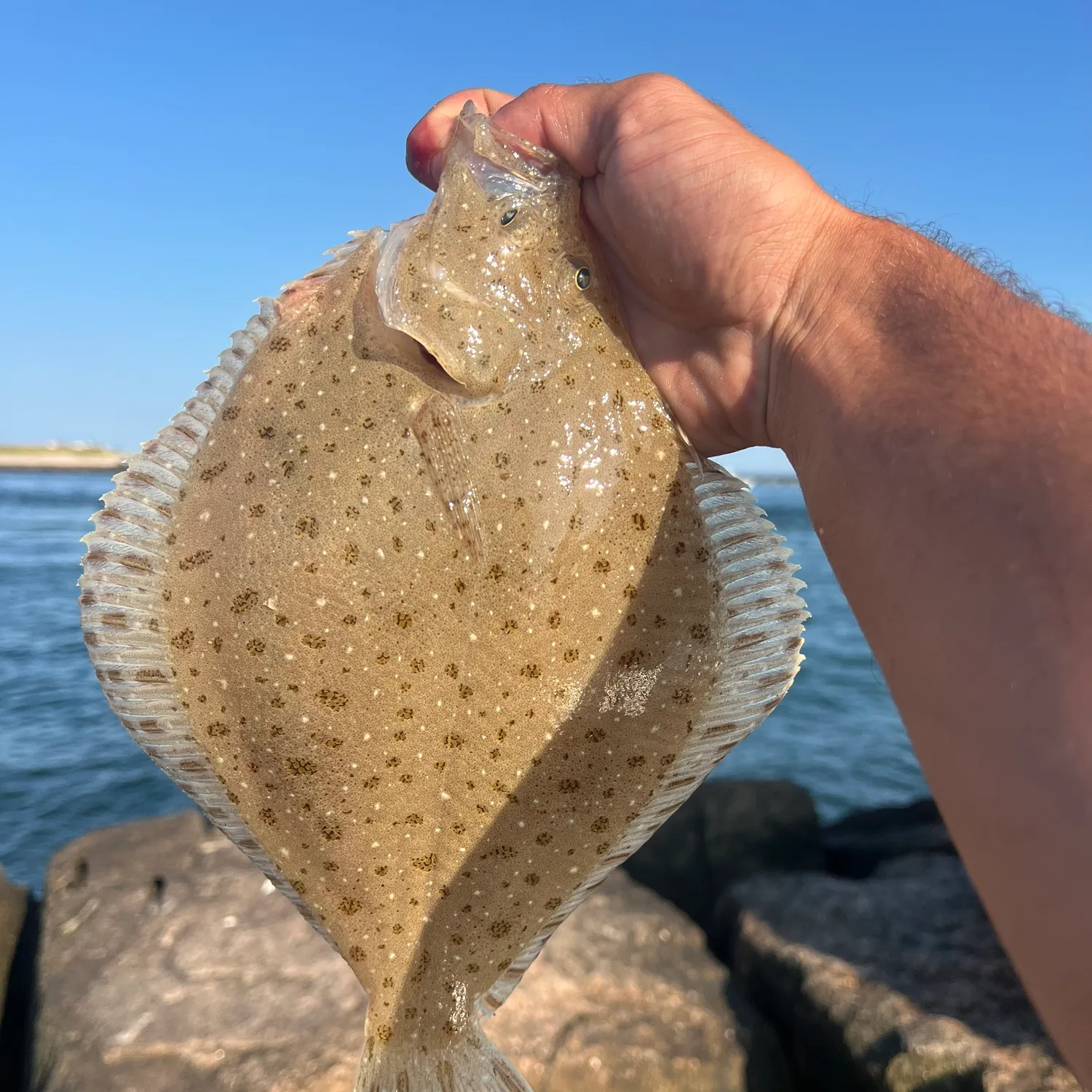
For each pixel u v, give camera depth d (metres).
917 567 0.21
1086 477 0.19
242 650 0.27
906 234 0.28
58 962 0.57
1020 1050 0.46
